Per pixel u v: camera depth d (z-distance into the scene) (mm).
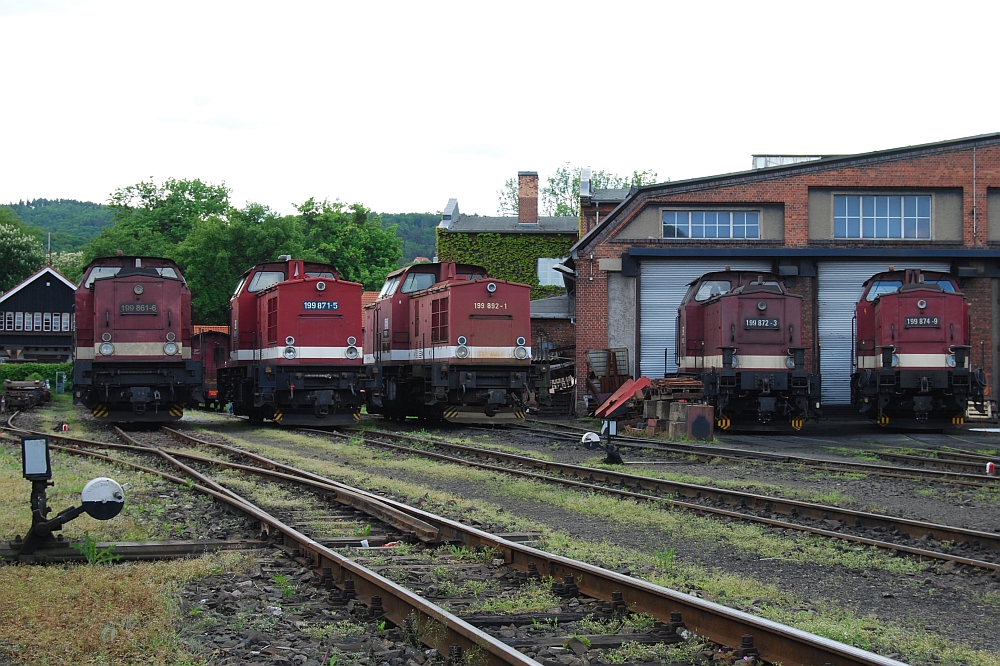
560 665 5715
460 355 24328
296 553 8727
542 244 50156
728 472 15891
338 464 16375
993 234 30500
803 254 30062
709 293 26078
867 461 17547
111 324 23344
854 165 30484
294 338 24109
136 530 9742
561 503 12102
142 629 6305
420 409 27906
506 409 25422
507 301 24922
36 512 8398
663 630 6367
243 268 64188
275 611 6906
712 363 24688
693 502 12234
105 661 5734
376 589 7059
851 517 10992
